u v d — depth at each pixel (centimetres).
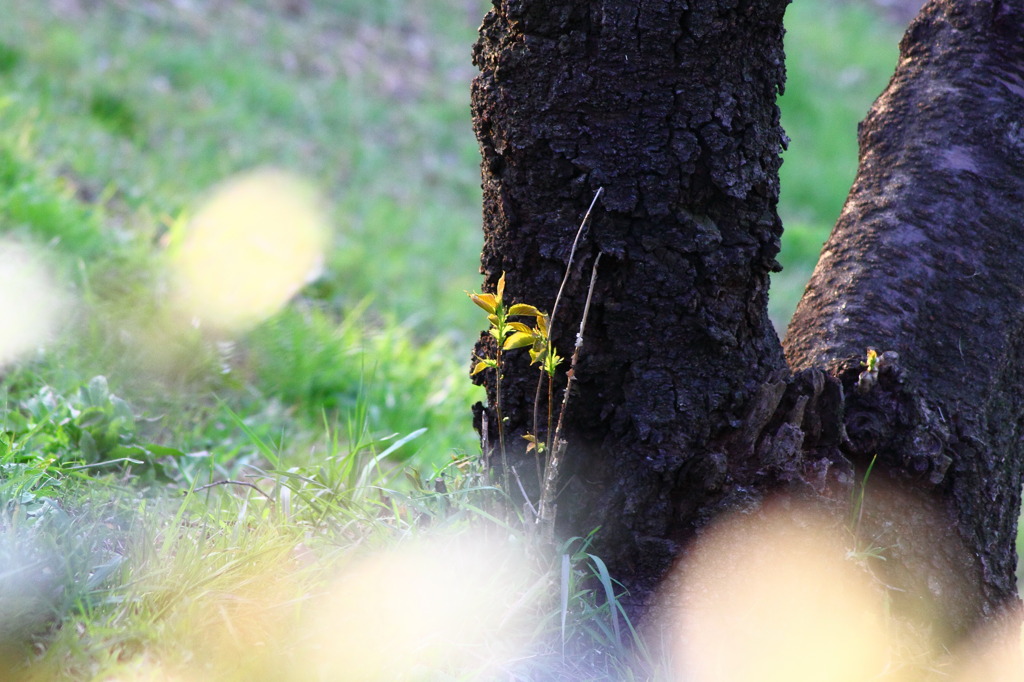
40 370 1627
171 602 1530
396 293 2720
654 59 1538
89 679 1522
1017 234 1559
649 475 1544
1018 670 1555
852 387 1552
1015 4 1561
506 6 1541
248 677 1524
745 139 1541
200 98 3566
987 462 1554
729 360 1545
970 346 1556
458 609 1535
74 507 1550
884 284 1560
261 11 4675
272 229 2748
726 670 1538
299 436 1661
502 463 1548
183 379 1669
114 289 1850
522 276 1546
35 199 2033
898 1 7688
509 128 1541
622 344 1544
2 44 3081
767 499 1543
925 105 1566
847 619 1541
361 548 1542
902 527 1549
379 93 4416
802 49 6297
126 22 3875
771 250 1545
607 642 1540
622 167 1540
